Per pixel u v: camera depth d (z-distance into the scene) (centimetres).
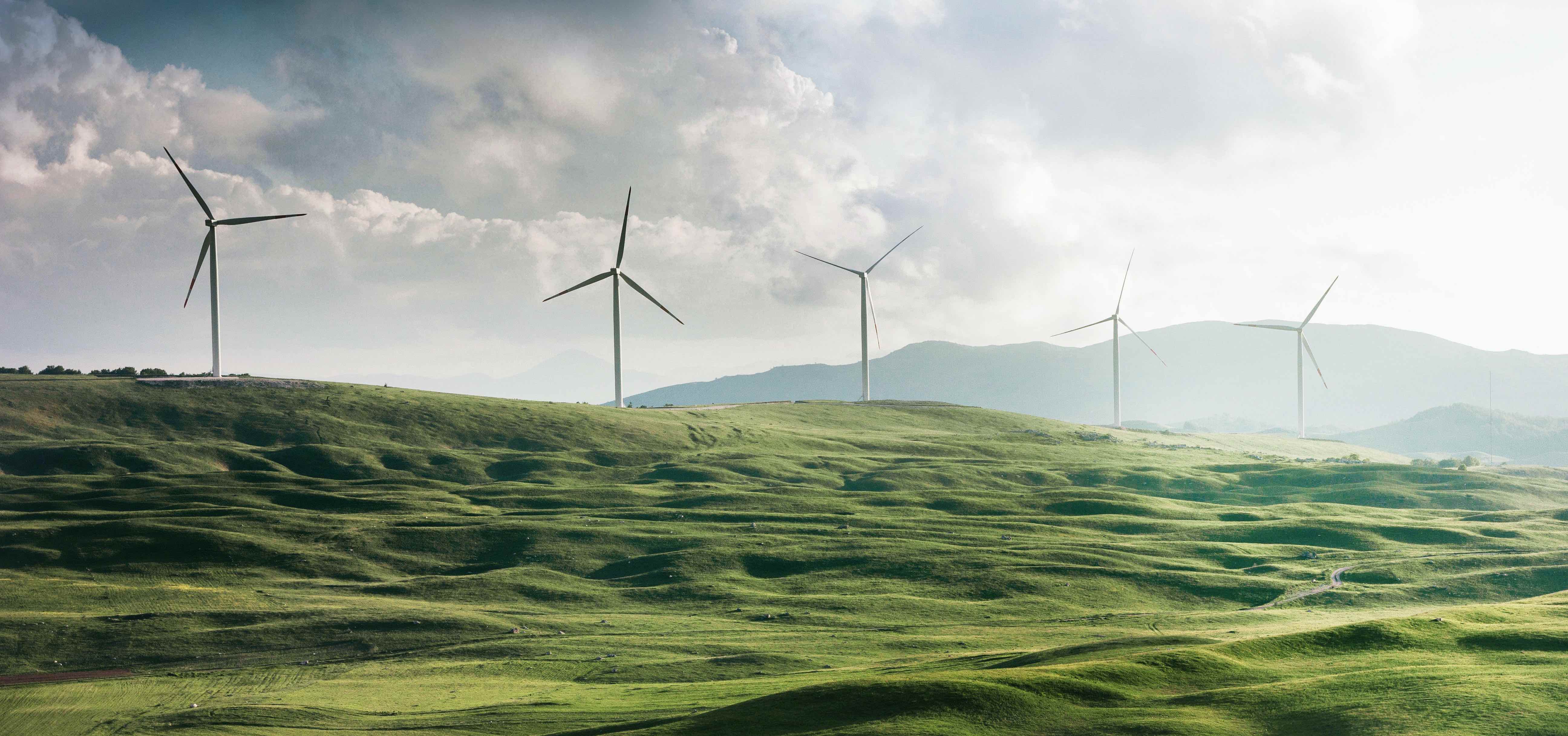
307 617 11431
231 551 14362
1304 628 10081
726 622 11544
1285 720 4788
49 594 12294
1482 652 5812
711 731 5222
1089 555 14388
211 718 7762
